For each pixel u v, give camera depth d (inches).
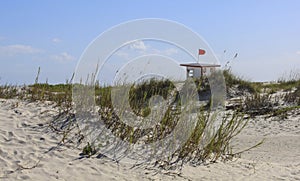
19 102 410.3
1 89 467.8
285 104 683.4
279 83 914.7
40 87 464.8
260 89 806.5
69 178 257.8
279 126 551.5
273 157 367.6
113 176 267.9
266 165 332.2
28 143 304.5
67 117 360.2
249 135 491.5
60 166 273.6
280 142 447.8
